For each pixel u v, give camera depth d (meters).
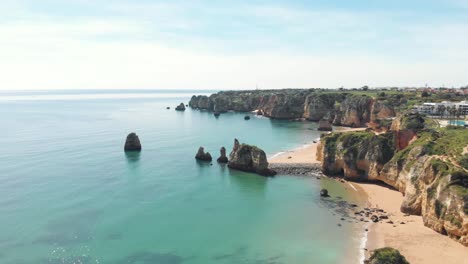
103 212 67.25
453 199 54.44
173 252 53.09
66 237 56.72
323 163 95.75
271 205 72.44
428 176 63.50
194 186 85.06
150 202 73.44
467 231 51.22
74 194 76.75
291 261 50.50
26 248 52.94
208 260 51.00
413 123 110.88
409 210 65.88
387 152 86.50
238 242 56.28
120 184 85.00
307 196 77.88
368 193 78.81
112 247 54.06
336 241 55.84
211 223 63.50
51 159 107.88
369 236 56.94
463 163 61.72
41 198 73.62
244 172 98.12
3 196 74.25
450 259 48.56
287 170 99.44
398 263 43.91
